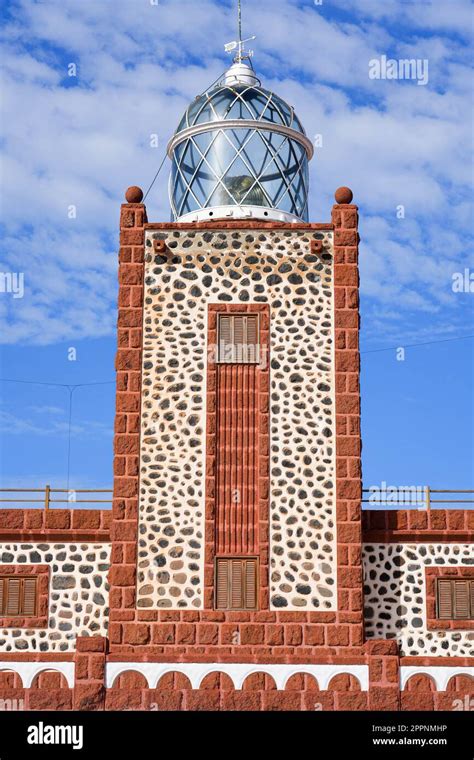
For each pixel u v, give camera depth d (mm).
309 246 24578
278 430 23641
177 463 23500
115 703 22453
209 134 26812
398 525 23891
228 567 23109
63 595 23516
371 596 23562
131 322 24141
